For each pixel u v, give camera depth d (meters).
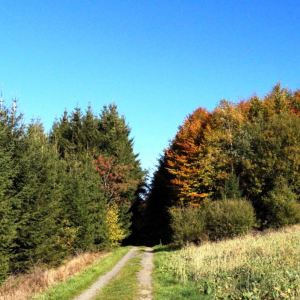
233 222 26.92
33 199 18.17
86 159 35.91
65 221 24.58
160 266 18.78
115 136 41.06
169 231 39.16
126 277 15.79
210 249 19.84
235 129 41.12
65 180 25.23
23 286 14.45
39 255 18.12
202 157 37.28
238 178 34.94
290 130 33.62
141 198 48.25
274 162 32.88
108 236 31.48
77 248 25.55
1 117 17.14
